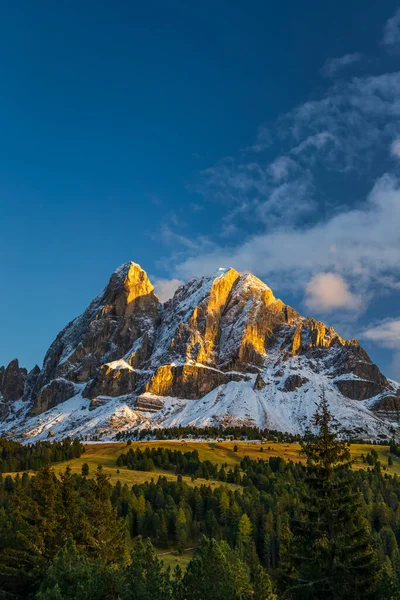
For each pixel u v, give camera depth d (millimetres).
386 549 158875
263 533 171875
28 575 82250
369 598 50094
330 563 50406
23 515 91562
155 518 176125
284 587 54594
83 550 87812
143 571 65000
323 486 51875
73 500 96438
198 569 66062
